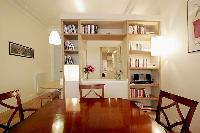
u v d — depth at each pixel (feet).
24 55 18.08
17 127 4.31
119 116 5.19
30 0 15.17
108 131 4.06
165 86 12.28
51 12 18.58
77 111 5.72
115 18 12.71
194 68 8.82
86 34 12.76
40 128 4.24
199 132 8.29
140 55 14.19
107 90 12.60
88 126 4.37
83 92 12.23
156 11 14.44
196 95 8.66
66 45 13.23
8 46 15.17
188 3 9.26
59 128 4.23
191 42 9.02
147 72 14.26
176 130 9.30
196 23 8.56
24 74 18.17
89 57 14.52
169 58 11.64
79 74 12.60
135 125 4.45
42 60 23.26
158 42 12.14
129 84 12.71
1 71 14.10
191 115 4.99
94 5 16.21
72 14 12.55
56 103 6.85
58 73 26.16
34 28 20.75
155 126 4.38
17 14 16.74
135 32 12.98
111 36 13.48
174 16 10.97
